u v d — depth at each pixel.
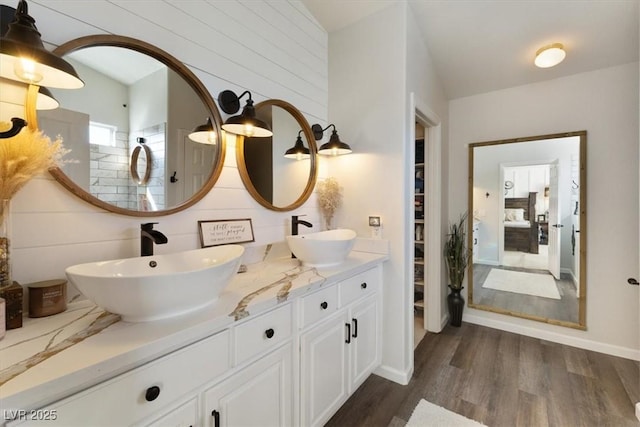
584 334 2.37
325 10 2.09
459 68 2.53
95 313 0.92
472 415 1.62
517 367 2.10
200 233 1.42
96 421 0.66
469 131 2.90
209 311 0.93
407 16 1.95
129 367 0.71
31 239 0.95
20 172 0.83
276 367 1.16
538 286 2.60
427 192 2.72
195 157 1.41
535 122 2.56
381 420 1.59
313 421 1.37
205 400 0.89
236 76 1.61
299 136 2.05
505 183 2.74
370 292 1.87
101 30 1.09
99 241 1.11
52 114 0.99
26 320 0.86
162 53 1.26
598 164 2.30
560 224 2.50
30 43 0.78
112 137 1.14
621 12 1.82
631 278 2.14
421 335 2.64
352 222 2.18
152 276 0.77
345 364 1.62
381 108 2.03
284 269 1.56
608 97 2.26
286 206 1.92
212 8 1.49
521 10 1.92
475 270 2.91
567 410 1.65
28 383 0.56
